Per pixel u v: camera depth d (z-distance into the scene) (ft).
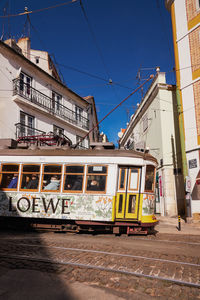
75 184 28.99
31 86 62.64
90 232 30.96
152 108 68.90
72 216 28.32
